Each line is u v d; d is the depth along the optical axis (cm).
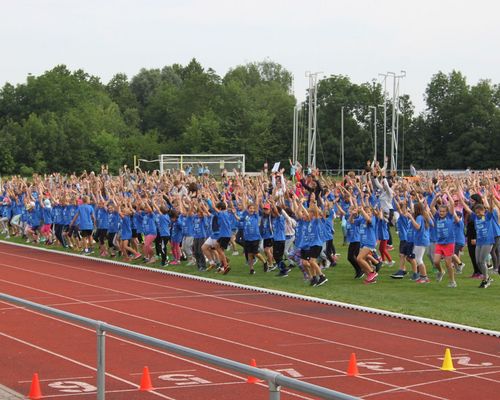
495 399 1048
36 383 1039
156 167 8288
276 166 2914
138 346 1359
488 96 8650
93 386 1098
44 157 7856
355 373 1181
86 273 2447
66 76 10325
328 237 2417
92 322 766
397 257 2631
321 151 8300
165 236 2603
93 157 7981
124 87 12331
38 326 1548
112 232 2844
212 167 5731
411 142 8812
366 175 2942
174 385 1102
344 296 1933
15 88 9912
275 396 576
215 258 2508
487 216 2002
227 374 1166
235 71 12656
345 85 9094
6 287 2148
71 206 3159
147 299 1933
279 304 1852
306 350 1356
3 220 3644
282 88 12162
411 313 1703
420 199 2125
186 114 10375
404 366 1238
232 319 1656
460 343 1418
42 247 3231
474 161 8394
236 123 9100
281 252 2322
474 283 2097
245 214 2397
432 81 8862
